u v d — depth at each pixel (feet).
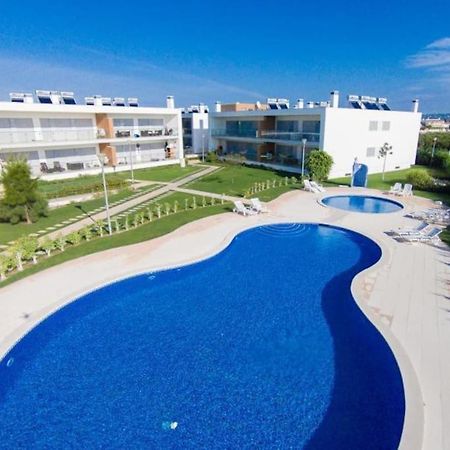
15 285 41.73
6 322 34.35
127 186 102.73
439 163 139.64
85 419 24.93
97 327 35.45
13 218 66.69
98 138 125.39
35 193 68.13
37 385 27.91
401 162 138.21
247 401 26.30
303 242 57.93
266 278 45.55
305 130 128.16
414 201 82.53
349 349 31.89
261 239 59.31
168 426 24.35
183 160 144.87
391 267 46.16
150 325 35.78
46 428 24.29
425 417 23.31
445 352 29.86
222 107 176.04
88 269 46.03
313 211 74.28
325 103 144.46
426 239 55.16
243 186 102.22
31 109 108.17
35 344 32.76
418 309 36.37
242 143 158.71
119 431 24.03
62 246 52.60
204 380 28.35
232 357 30.96
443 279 42.86
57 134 117.91
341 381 28.12
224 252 53.47
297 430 23.98
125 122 140.26
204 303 39.75
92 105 132.77
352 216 70.28
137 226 64.54
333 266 48.96
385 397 26.48
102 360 30.71
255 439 23.40
